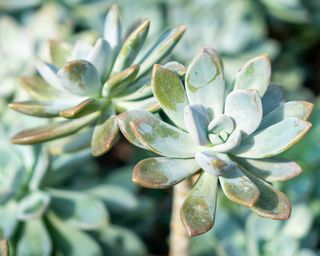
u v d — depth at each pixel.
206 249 0.58
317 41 0.85
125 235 0.58
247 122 0.39
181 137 0.39
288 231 0.56
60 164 0.53
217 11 0.74
